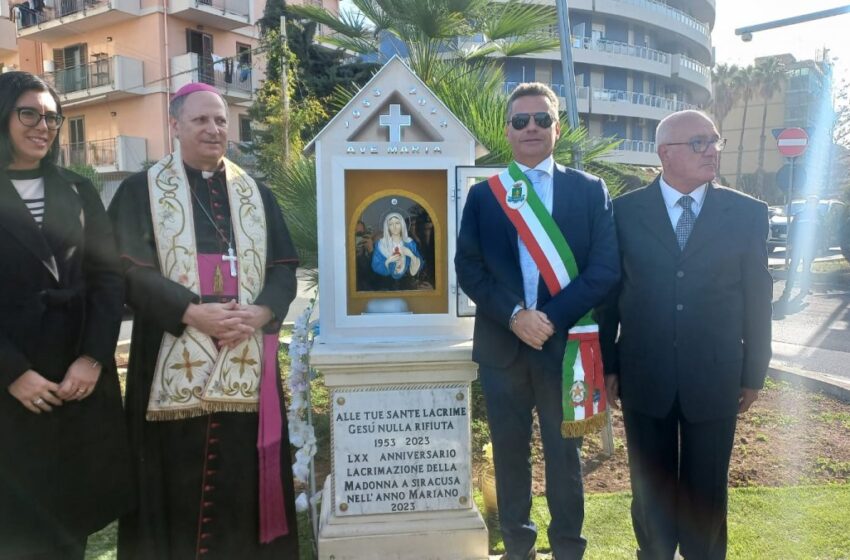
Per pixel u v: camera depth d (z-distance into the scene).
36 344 2.26
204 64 21.41
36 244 2.28
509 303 2.57
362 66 16.42
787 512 3.37
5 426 2.25
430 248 3.16
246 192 2.82
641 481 2.73
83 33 22.11
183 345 2.60
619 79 36.09
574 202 2.66
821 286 12.56
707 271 2.56
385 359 2.90
